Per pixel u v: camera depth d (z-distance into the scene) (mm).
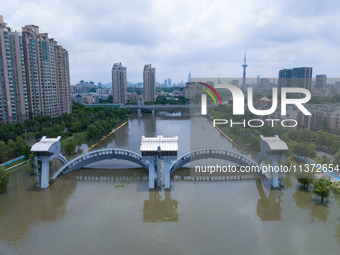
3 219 85000
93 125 199125
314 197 97875
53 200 98500
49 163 122875
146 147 105625
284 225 79750
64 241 72875
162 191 105938
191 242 71812
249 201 96250
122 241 72625
